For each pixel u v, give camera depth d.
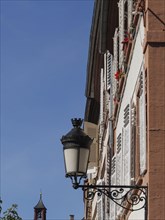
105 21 26.83
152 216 13.43
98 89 35.19
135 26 17.89
